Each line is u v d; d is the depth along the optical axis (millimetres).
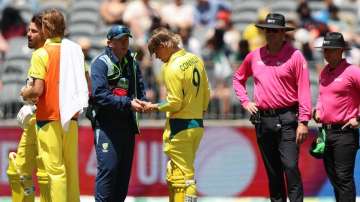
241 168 50719
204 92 38031
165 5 67000
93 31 64375
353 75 37875
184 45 58719
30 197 37594
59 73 35375
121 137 36875
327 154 38875
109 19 64500
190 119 37375
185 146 37375
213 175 50750
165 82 37000
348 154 38219
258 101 38125
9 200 50188
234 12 67438
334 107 38188
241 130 50688
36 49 36469
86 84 35625
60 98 35188
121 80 36875
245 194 50656
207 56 56906
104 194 36875
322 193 50062
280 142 37719
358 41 62312
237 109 52000
